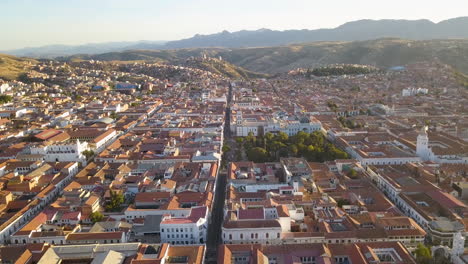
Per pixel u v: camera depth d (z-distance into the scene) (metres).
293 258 185.62
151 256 188.88
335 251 192.25
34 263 192.88
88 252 195.50
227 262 183.25
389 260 191.75
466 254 190.38
